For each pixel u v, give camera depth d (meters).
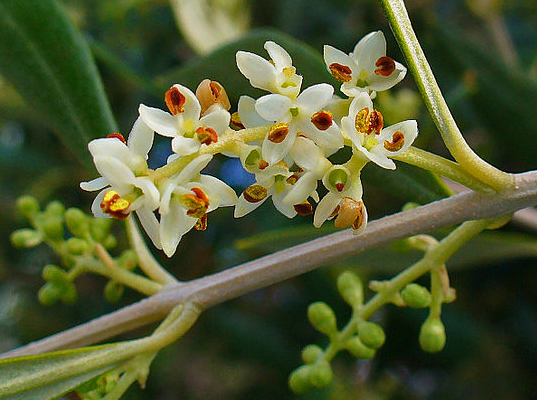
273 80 0.08
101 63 0.22
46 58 0.12
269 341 0.23
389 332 0.22
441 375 0.23
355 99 0.08
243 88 0.12
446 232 0.11
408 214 0.09
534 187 0.09
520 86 0.16
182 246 0.24
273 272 0.10
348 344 0.10
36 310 0.26
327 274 0.22
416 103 0.17
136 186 0.08
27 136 0.25
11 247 0.26
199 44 0.18
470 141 0.19
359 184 0.08
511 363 0.22
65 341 0.10
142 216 0.08
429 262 0.10
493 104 0.16
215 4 0.19
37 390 0.09
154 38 0.23
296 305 0.24
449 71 0.18
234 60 0.12
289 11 0.21
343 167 0.08
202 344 0.24
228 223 0.24
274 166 0.08
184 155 0.08
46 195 0.24
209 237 0.24
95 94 0.12
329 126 0.08
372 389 0.23
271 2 0.21
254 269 0.10
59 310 0.26
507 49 0.19
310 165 0.08
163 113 0.08
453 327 0.22
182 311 0.10
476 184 0.09
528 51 0.22
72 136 0.12
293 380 0.10
